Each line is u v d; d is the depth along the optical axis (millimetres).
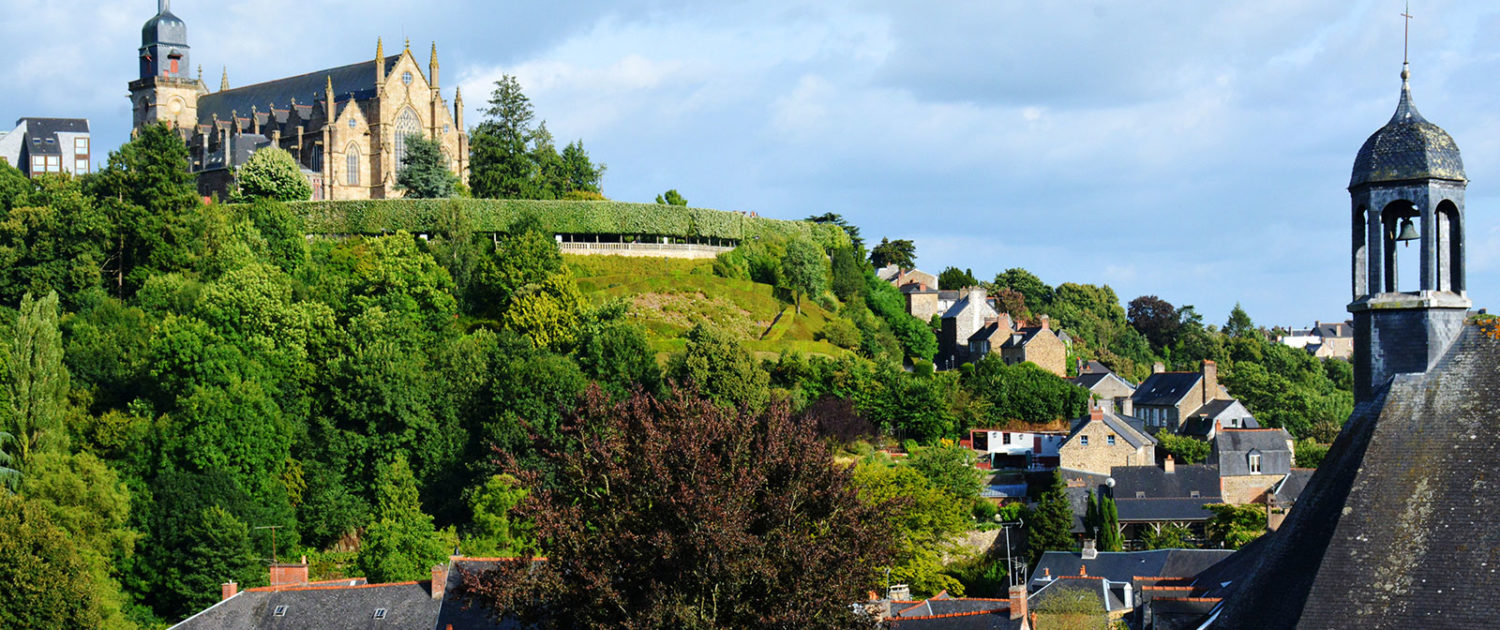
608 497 47719
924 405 138375
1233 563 54625
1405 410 33469
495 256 147375
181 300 131000
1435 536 31594
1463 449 32344
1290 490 125625
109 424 106500
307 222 164625
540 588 45594
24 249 140125
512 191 184625
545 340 131375
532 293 137250
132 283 139625
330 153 190875
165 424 105312
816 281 165750
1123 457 132875
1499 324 33531
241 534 95562
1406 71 35625
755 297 161125
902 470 108875
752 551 43875
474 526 103000
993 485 131750
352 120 193625
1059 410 148875
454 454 113562
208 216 148250
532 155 198625
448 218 155000
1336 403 182500
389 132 194125
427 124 198625
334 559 103500
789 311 160625
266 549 99875
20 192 165000
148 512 97875
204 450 103250
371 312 126062
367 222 163375
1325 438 167375
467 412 117812
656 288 155625
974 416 144500
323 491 108312
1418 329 34000
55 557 81688
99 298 134625
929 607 82562
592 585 44156
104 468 98250
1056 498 114500
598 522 46625
